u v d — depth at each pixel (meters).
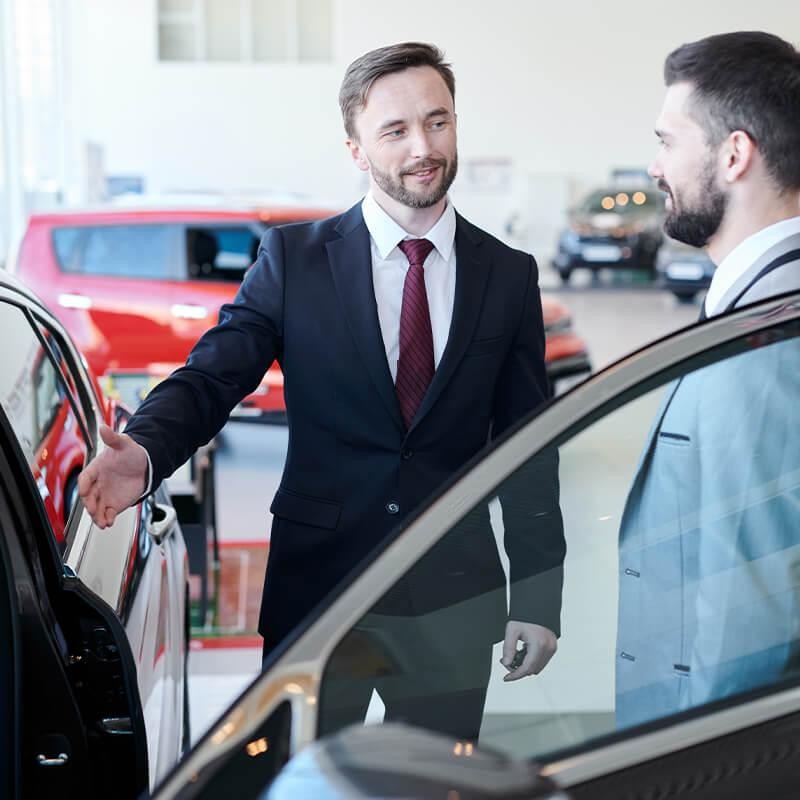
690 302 19.42
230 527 7.42
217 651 5.19
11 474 2.08
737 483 1.50
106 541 2.56
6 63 13.34
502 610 1.43
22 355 2.53
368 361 2.46
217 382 2.45
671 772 1.32
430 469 2.49
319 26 23.52
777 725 1.35
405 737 0.83
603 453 1.49
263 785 1.23
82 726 2.07
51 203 17.44
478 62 23.23
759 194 2.03
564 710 1.39
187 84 22.97
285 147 23.16
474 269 2.54
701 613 1.47
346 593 1.38
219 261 8.73
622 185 23.11
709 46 2.05
